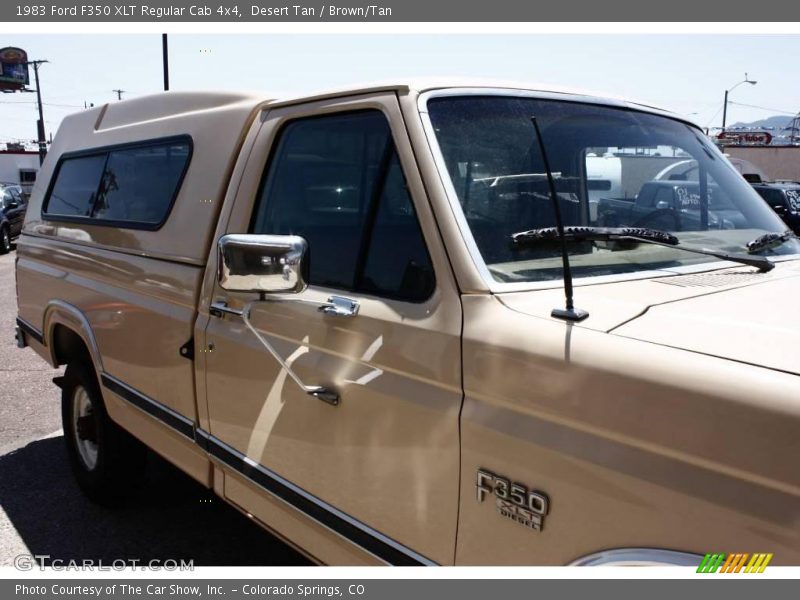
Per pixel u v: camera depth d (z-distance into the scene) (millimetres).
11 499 4410
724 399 1440
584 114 2684
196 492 4512
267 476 2635
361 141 2426
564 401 1686
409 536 2082
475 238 2084
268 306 2617
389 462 2123
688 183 2814
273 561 3682
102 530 4020
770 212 3002
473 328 1925
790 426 1354
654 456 1538
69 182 4789
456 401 1940
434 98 2318
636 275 2242
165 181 3559
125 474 4137
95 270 4031
